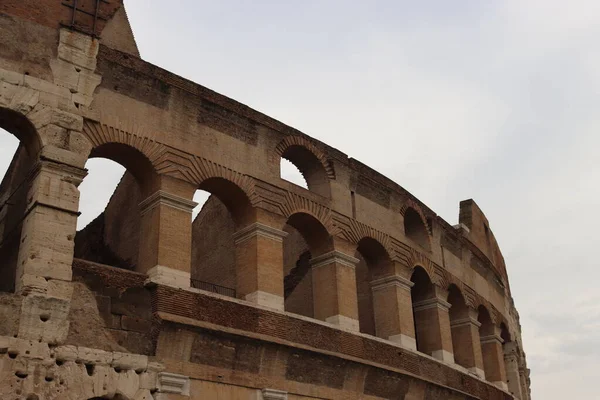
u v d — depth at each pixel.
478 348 46.41
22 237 27.20
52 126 28.28
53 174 27.69
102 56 30.67
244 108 34.94
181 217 30.50
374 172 41.53
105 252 44.09
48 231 26.77
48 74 29.00
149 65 31.98
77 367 25.67
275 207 34.25
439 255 45.50
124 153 30.67
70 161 28.16
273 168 35.16
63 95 29.03
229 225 43.81
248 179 33.75
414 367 38.19
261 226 33.16
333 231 36.84
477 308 48.12
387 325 38.94
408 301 39.91
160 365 27.50
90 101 29.61
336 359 33.47
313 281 36.84
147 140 30.72
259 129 35.31
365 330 43.22
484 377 46.34
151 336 27.88
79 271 27.22
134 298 28.16
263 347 30.66
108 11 32.34
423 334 42.69
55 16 30.25
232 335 29.53
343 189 38.88
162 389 27.23
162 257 29.19
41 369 24.86
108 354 26.47
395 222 41.69
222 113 33.91
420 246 43.53
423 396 38.62
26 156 34.62
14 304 25.17
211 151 32.75
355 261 37.25
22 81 28.27
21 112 27.84
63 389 25.09
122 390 26.30
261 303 31.75
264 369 30.69
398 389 36.97
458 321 46.56
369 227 39.38
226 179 32.88
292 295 42.78
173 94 32.34
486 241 55.81
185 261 29.88
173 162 31.16
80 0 31.47
